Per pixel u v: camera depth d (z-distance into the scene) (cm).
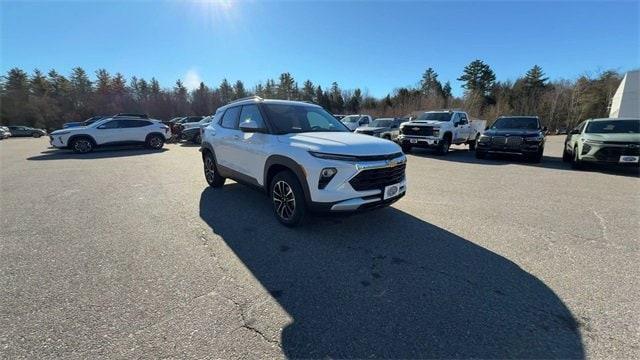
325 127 508
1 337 228
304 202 410
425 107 5300
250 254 360
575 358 209
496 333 232
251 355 212
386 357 211
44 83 7250
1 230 438
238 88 9269
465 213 507
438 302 270
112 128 1538
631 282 300
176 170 943
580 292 284
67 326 239
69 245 386
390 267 330
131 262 342
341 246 381
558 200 590
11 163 1136
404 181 434
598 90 4622
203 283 299
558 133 4447
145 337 228
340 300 273
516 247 379
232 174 567
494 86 6419
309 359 209
